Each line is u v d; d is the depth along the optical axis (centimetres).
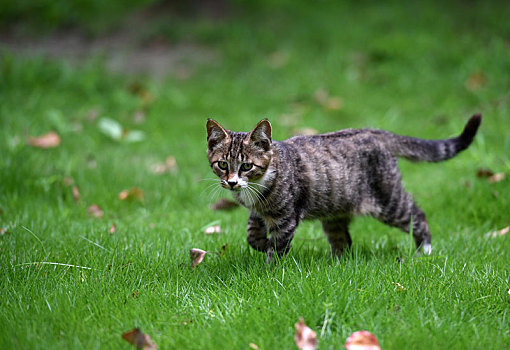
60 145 920
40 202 696
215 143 521
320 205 546
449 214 692
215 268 501
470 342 368
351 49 1373
